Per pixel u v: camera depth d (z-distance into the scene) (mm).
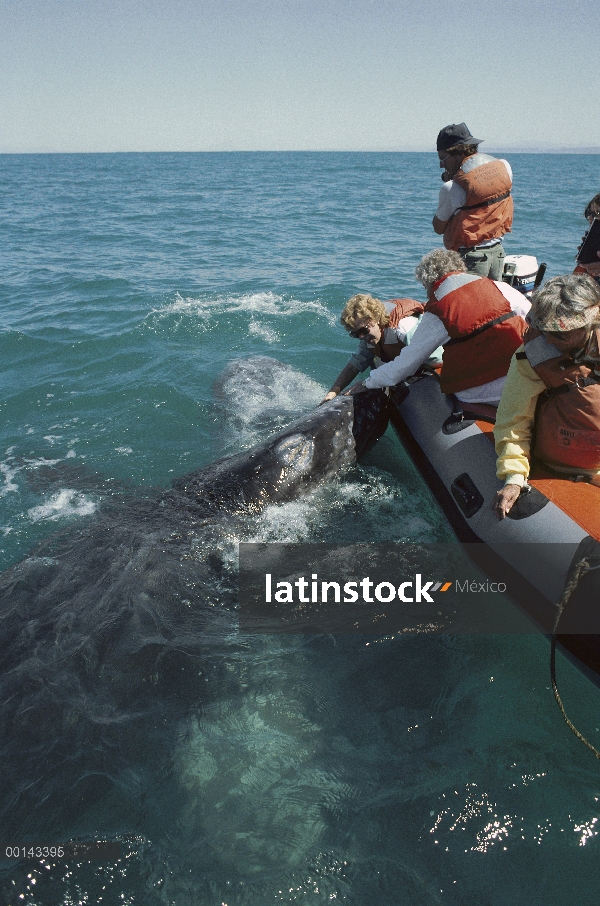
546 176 51844
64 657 3982
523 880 2920
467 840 3080
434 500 5375
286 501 5211
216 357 8602
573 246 15273
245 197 33312
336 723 3689
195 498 5285
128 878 3006
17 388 7785
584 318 3422
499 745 3518
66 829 3217
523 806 3201
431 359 5781
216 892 2938
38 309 10898
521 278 6566
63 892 2957
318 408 5758
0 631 4152
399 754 3498
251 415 6961
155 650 4066
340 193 34781
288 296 11336
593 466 4031
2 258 15758
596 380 3676
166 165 96375
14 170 75750
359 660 4070
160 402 7305
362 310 5484
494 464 4578
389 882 2938
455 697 3814
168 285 12469
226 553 4820
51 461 6227
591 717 3691
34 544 5016
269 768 3467
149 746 3584
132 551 4781
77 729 3639
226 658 4074
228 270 13930
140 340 9234
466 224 6285
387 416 5938
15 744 3553
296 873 2992
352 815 3217
